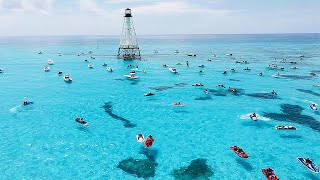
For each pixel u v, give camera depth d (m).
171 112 52.22
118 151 36.72
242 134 42.34
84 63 119.19
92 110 53.19
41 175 30.86
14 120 47.47
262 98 61.91
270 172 31.16
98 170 32.06
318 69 102.19
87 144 38.53
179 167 32.97
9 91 67.88
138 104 57.19
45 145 38.03
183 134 42.25
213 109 54.06
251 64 115.69
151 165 33.38
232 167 33.00
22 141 39.19
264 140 40.31
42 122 46.59
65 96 63.44
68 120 47.66
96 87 72.38
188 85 74.62
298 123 46.69
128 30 127.50
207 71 97.75
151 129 44.06
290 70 100.19
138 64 114.88
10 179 30.06
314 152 36.88
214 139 40.56
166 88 71.12
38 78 84.94
